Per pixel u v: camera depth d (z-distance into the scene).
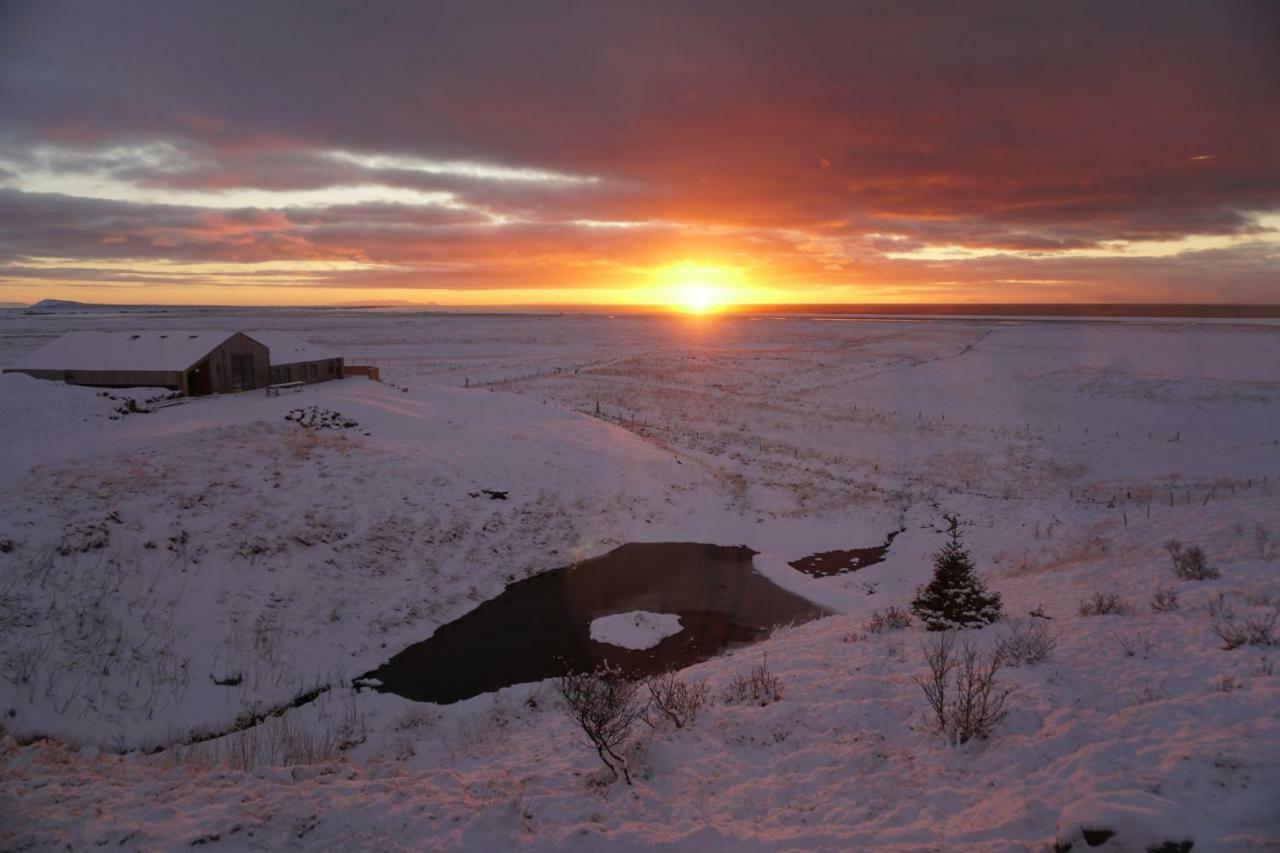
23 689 11.20
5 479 17.81
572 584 19.39
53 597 13.43
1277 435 36.66
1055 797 5.63
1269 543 15.80
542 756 8.52
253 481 20.64
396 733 11.28
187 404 30.45
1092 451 34.78
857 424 42.00
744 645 15.45
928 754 7.16
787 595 18.73
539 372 64.75
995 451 35.38
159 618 14.04
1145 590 13.84
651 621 16.81
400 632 16.00
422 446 27.27
